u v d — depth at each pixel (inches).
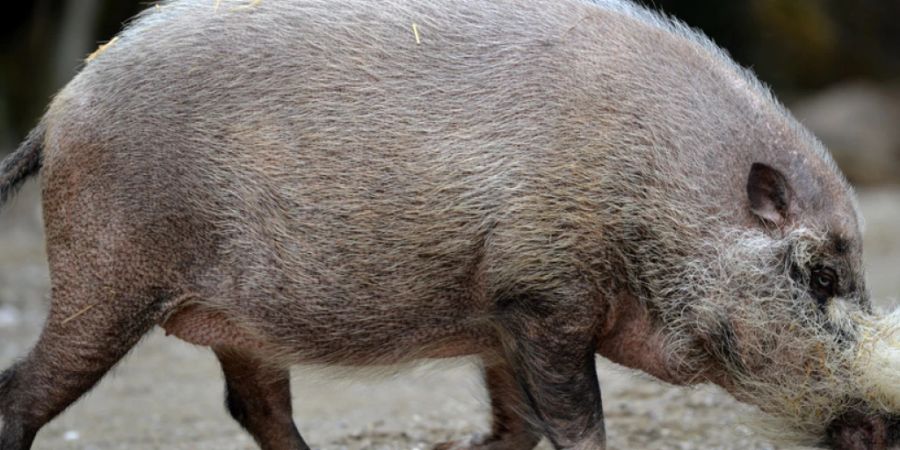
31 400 419.8
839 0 1979.6
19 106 1579.7
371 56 401.4
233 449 535.8
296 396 650.2
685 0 1788.9
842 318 397.4
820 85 1925.4
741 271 396.5
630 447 524.7
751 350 401.4
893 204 1385.3
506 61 398.0
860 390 395.2
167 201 404.2
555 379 400.8
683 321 402.3
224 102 403.5
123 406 629.6
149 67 408.8
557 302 394.3
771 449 514.9
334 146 398.0
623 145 391.9
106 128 406.0
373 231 398.0
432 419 585.9
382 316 406.9
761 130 401.4
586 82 395.2
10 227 1161.4
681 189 394.3
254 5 413.7
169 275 409.1
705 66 409.4
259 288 406.9
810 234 394.6
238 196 402.3
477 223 393.4
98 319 410.6
